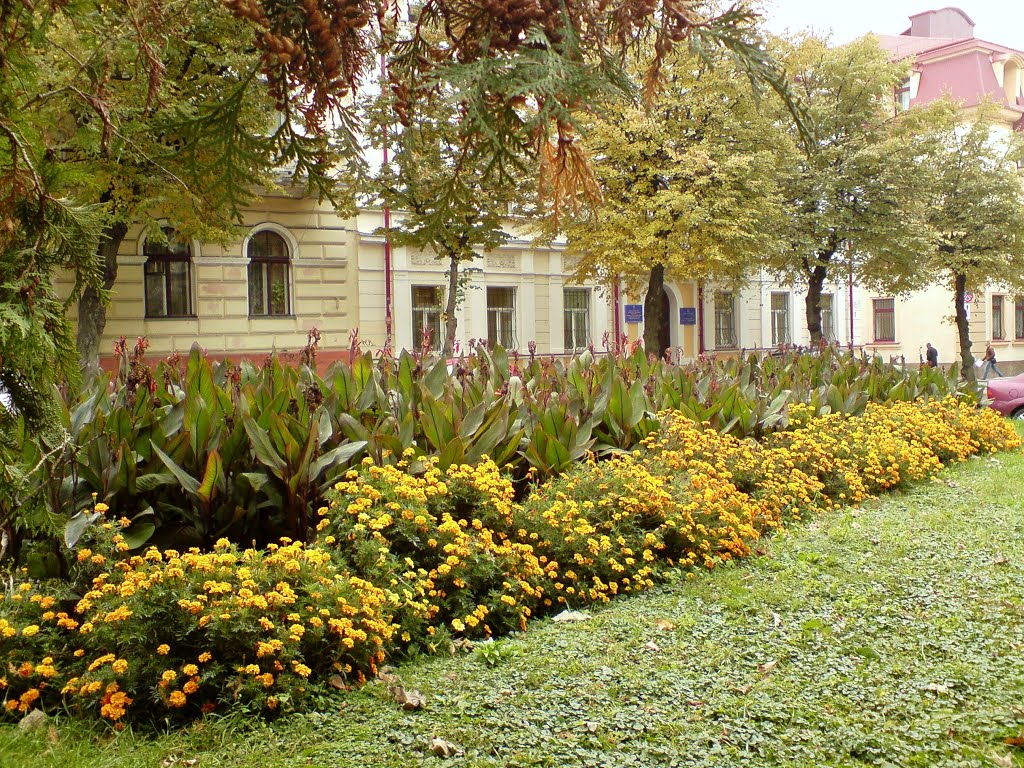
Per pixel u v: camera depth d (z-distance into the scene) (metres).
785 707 3.48
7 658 3.50
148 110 2.62
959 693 3.60
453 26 2.70
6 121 2.10
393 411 6.41
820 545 6.20
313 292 20.25
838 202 21.36
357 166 2.89
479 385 7.72
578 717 3.43
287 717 3.41
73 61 2.50
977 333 34.38
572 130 2.54
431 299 22.75
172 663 3.45
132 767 3.01
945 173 23.84
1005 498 7.99
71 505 4.63
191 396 5.29
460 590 4.53
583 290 26.33
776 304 31.67
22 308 2.02
